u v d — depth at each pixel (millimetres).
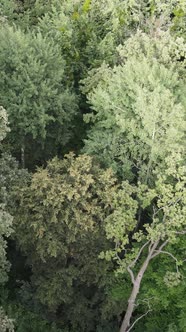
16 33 27047
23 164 29734
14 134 28203
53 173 22375
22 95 26656
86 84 29031
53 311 24781
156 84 23922
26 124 26844
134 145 24766
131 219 20375
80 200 21234
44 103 27219
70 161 22828
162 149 23391
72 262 23719
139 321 23594
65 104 28531
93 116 26703
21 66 26609
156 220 19953
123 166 24578
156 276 21266
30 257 24391
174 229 21438
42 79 27844
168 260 21438
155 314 22688
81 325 24562
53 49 28984
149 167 24141
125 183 20781
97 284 24062
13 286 26656
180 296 21156
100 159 25078
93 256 22797
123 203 20516
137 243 22922
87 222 21188
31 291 25219
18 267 27656
